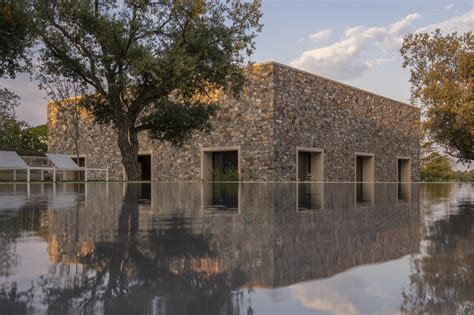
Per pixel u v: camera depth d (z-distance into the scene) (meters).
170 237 1.43
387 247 1.26
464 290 0.80
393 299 0.74
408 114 24.83
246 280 0.86
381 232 1.58
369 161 21.45
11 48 9.34
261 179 15.84
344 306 0.70
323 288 0.81
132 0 10.86
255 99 16.12
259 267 0.98
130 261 1.04
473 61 10.88
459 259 1.09
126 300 0.72
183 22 11.60
